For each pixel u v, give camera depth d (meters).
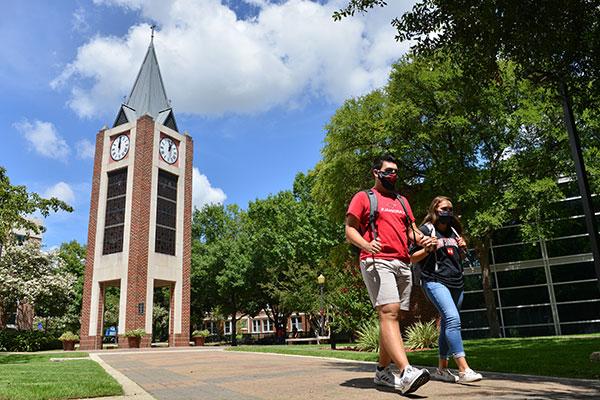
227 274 41.88
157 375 7.51
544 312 22.81
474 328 23.95
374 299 3.89
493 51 6.83
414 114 19.67
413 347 14.27
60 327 40.22
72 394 4.84
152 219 32.53
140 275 30.84
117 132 34.62
